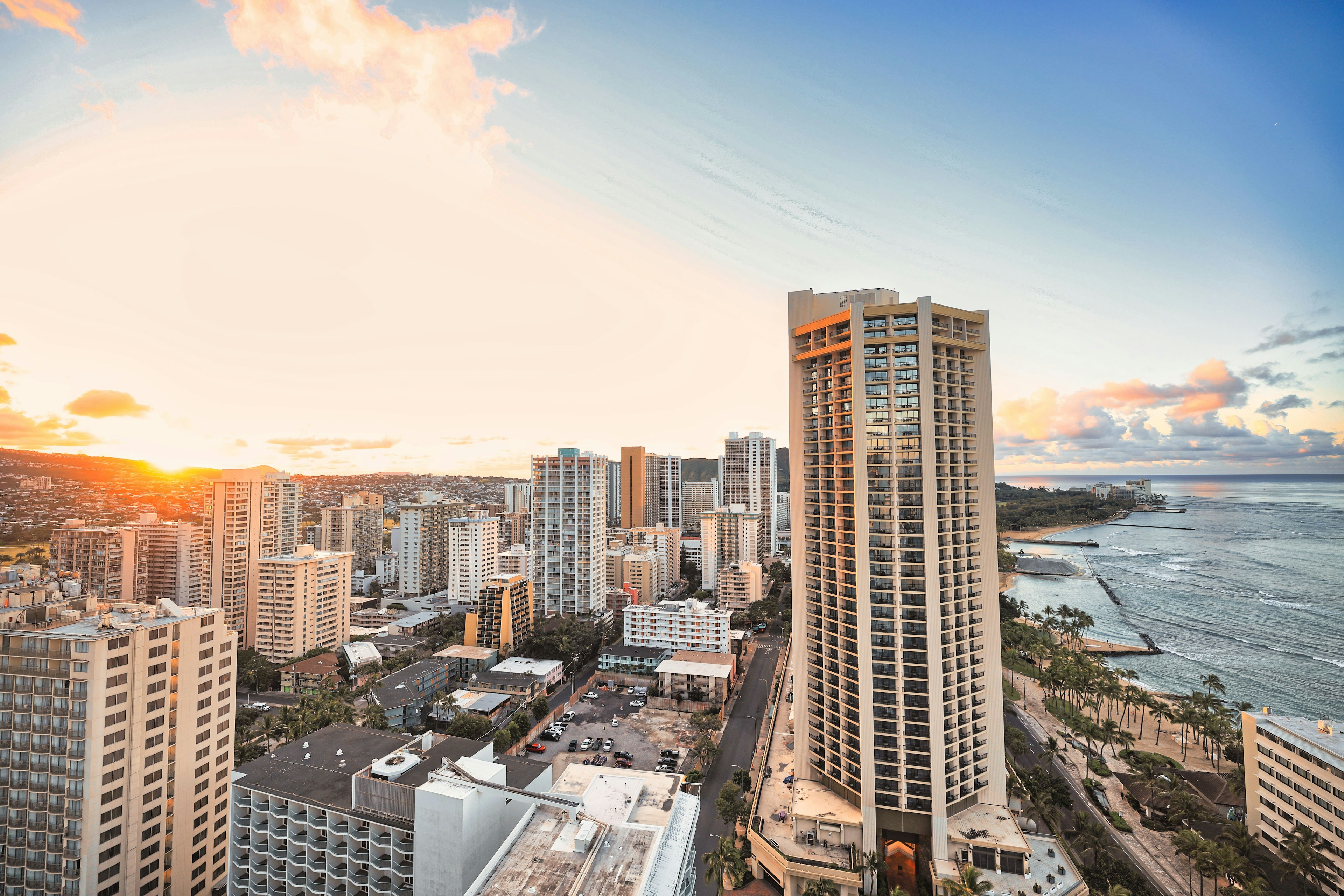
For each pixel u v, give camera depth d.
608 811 69.88
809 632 112.81
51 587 101.44
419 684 178.88
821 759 109.50
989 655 104.25
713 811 122.69
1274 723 110.25
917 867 98.88
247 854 81.75
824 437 110.12
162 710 92.44
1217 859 89.69
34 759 84.25
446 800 66.44
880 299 111.81
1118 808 124.50
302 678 191.38
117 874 85.88
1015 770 124.38
